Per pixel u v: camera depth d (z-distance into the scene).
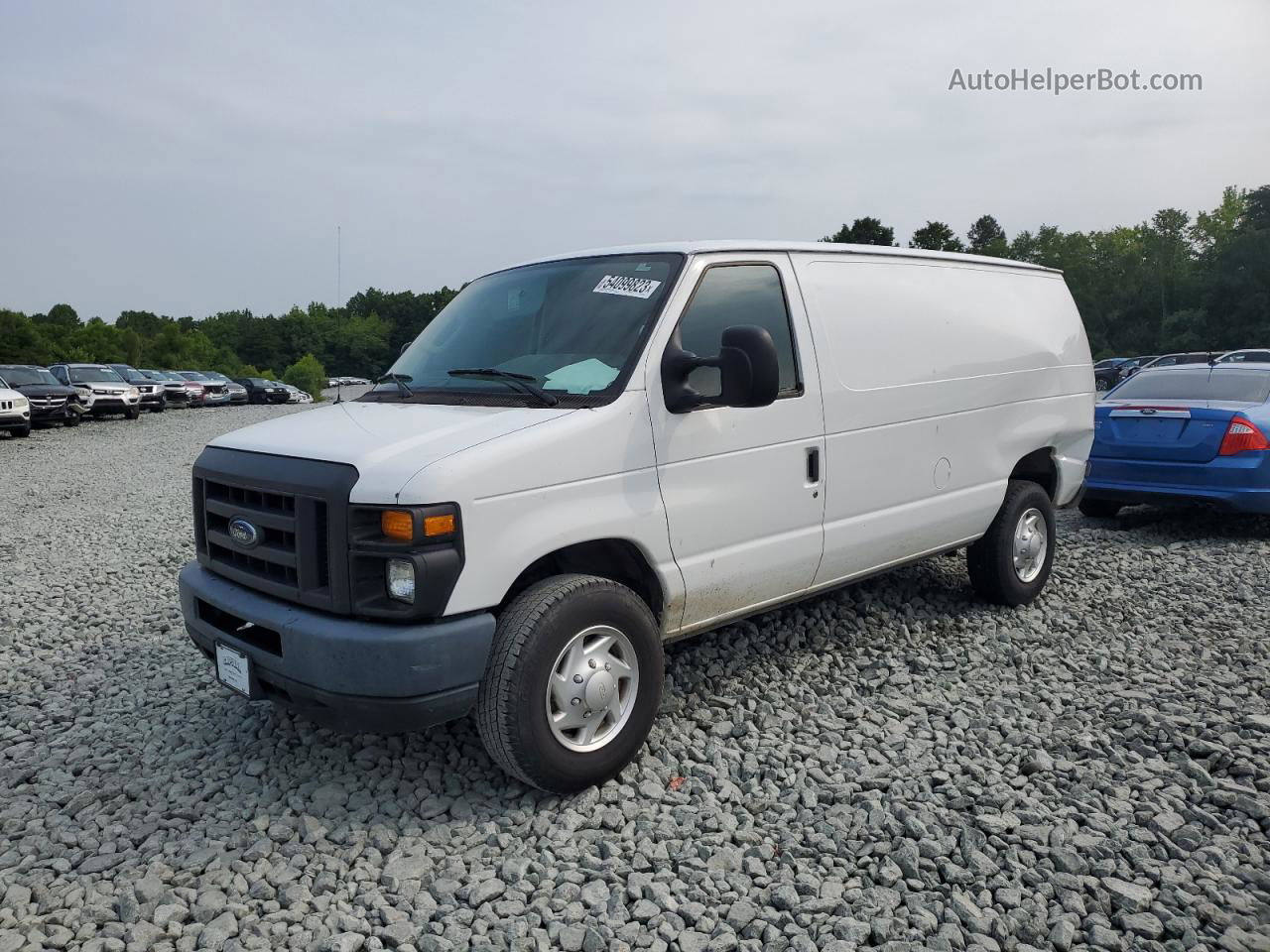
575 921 2.88
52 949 2.79
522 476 3.38
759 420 4.17
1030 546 5.85
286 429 3.92
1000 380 5.51
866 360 4.70
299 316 139.75
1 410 21.31
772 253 4.43
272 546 3.55
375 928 2.87
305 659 3.29
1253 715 4.16
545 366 3.96
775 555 4.28
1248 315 80.00
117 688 4.93
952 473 5.19
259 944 2.79
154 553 8.34
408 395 4.18
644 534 3.76
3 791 3.83
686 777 3.79
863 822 3.38
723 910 2.90
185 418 29.95
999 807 3.45
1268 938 2.69
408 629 3.20
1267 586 6.27
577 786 3.57
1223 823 3.31
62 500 12.20
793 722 4.29
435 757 3.99
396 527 3.17
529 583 3.76
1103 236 110.81
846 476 4.59
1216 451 7.68
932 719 4.31
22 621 6.27
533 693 3.37
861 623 5.55
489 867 3.19
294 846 3.31
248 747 4.14
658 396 3.82
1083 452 6.32
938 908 2.87
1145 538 7.98
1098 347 102.00
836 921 2.80
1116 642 5.27
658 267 4.10
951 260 5.44
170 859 3.27
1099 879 3.00
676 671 4.83
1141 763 3.78
